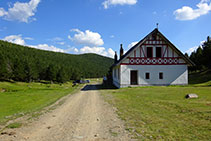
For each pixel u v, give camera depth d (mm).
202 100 10453
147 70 22688
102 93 18016
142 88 20406
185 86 22016
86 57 184500
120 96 14516
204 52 55094
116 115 7715
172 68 22922
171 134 5078
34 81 65188
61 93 19859
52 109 9766
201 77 45500
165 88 19234
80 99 13852
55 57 125375
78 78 83188
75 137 5008
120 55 37531
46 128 5992
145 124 6160
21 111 9492
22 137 5070
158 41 22797
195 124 5980
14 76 55656
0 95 17891
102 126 6082
